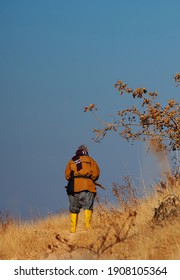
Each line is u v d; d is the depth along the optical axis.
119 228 19.64
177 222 17.55
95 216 24.62
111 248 17.20
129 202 23.50
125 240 17.88
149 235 17.39
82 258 16.70
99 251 17.28
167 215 18.91
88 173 23.56
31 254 19.72
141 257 15.83
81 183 23.38
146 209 21.47
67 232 23.03
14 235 22.33
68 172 23.73
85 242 19.66
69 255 17.66
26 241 21.16
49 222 25.05
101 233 20.11
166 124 22.92
